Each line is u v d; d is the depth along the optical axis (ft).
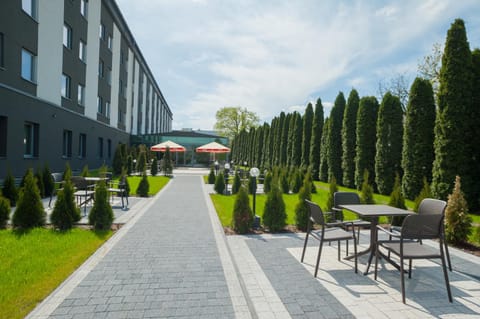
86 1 57.00
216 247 15.79
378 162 41.65
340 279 11.76
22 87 35.55
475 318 8.79
